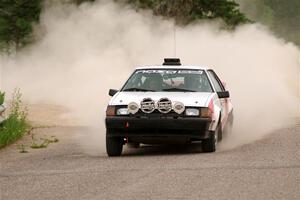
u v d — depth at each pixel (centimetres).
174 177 3412
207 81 4681
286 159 3953
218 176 3419
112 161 4084
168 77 4697
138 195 3008
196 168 3672
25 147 4994
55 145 5100
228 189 3103
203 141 4362
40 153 4662
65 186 3275
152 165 3834
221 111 4678
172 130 4256
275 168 3638
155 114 4244
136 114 4256
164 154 4400
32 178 3544
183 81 4656
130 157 4281
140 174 3525
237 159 3988
